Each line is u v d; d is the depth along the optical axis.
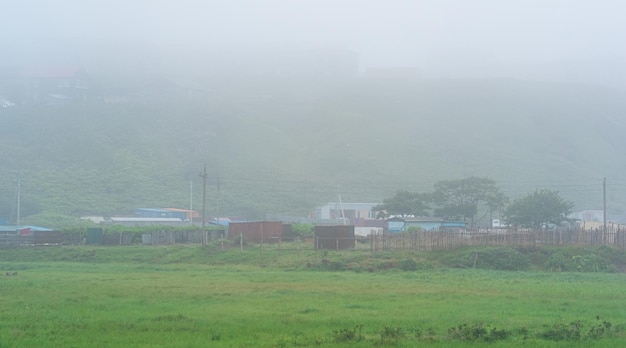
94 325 25.28
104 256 71.50
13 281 43.84
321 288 40.03
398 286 41.81
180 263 67.06
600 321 27.02
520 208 91.75
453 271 56.09
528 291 39.12
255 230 78.75
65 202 133.38
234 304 32.06
